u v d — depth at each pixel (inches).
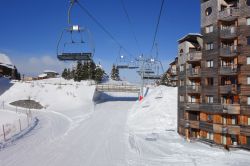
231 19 1611.7
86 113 2947.8
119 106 3346.5
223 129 1574.8
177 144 1669.5
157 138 1836.9
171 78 3703.3
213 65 1670.8
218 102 1628.9
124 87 3627.0
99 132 2058.3
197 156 1425.9
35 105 3452.3
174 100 2628.0
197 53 1814.7
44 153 1470.2
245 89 1536.7
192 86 1834.4
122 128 2215.8
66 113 3024.1
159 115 2384.4
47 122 2495.1
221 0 1665.8
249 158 1380.4
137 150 1541.6
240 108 1546.5
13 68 5492.1
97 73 5241.1
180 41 2022.6
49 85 3934.5
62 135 1945.1
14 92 3858.3
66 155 1440.7
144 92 3565.5
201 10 1772.9
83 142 1740.9
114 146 1637.6
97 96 3799.2
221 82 1657.2
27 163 1295.5
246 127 1505.9
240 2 1568.7
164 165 1280.8
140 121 2375.7
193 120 1822.1
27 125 2367.1
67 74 5679.1
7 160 1334.9
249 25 1536.7
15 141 1733.5
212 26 1690.5
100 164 1300.4
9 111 3110.2
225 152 1482.5
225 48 1610.5
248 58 1541.6
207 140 1686.8
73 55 1451.8
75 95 3595.0
